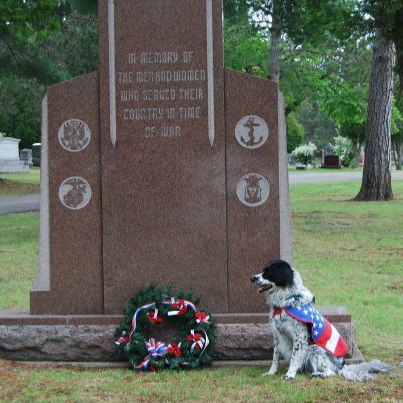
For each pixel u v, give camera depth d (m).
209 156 6.40
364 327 7.25
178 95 6.40
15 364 6.17
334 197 22.34
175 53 6.40
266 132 6.39
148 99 6.41
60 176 6.46
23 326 6.26
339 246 11.91
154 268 6.43
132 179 6.42
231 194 6.41
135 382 5.78
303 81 25.73
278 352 5.90
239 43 23.92
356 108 27.84
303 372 5.84
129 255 6.43
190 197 6.42
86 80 6.43
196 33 6.39
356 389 5.57
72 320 6.25
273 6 19.58
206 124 6.40
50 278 6.46
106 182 6.42
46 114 6.46
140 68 6.40
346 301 8.23
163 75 6.40
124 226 6.43
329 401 5.40
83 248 6.45
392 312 7.78
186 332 6.20
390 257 10.84
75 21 21.81
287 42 24.97
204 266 6.42
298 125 53.66
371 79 20.69
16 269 9.95
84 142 6.44
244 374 5.91
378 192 20.70
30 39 20.58
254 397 5.46
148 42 6.40
